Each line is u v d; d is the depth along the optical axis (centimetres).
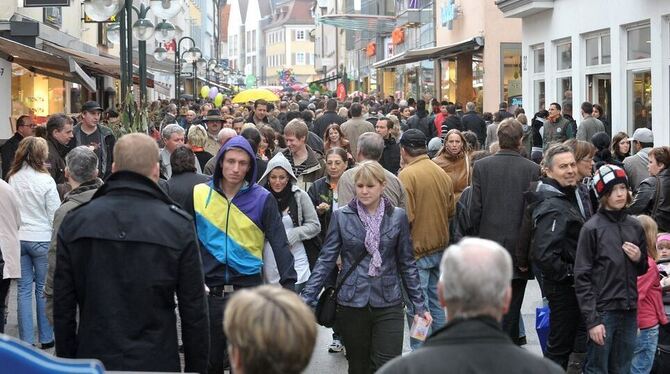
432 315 1225
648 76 2812
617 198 943
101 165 1770
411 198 1186
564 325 1013
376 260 930
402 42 6912
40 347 1284
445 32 5331
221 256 887
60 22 3650
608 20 3011
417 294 947
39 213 1259
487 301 487
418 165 1202
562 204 997
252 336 421
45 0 2600
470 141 1892
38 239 1256
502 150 1151
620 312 952
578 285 948
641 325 1002
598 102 3175
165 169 1566
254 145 1417
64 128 1595
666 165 1362
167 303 705
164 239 694
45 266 1270
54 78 2975
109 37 2386
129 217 695
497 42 4531
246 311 426
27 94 2728
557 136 2652
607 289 944
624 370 976
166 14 2272
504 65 4544
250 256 893
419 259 1198
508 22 4534
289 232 1095
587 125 2514
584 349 1035
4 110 2323
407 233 947
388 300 934
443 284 497
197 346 716
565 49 3444
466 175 1397
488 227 1140
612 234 945
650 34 2764
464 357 477
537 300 1602
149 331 695
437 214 1196
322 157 1648
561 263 992
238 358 430
